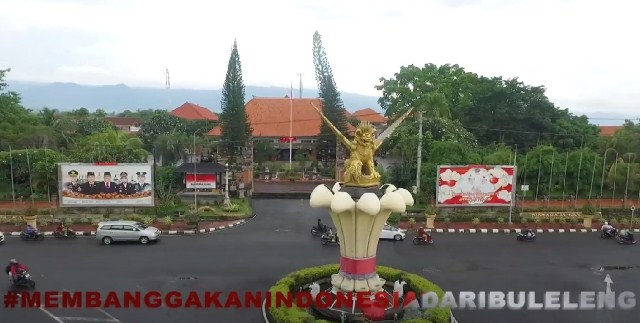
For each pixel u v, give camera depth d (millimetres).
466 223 35875
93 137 48406
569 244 32094
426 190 42688
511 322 19984
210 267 26719
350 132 55250
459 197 37906
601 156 48625
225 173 44250
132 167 37312
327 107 55406
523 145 57656
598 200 43438
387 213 19203
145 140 61688
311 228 35688
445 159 44281
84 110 88438
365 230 19297
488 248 30922
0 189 44375
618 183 43938
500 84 61312
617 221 36938
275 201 45250
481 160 45312
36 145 49812
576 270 26719
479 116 60312
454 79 62938
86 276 25094
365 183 19609
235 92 52031
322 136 55781
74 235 32344
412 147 44938
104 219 35375
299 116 63844
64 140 54469
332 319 19578
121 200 37500
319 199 19250
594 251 30484
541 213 37594
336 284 20203
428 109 47188
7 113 54531
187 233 33844
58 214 36812
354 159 19672
